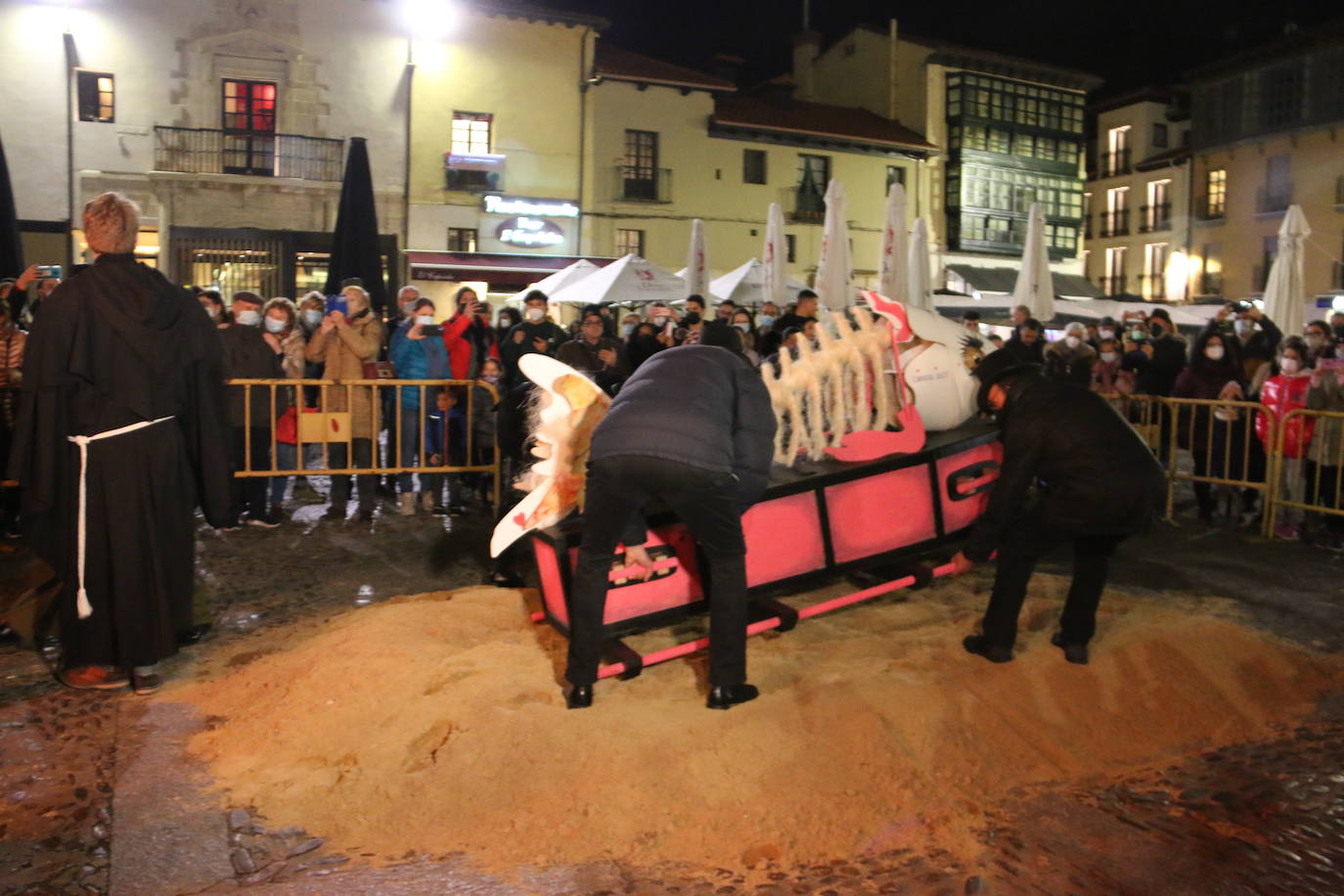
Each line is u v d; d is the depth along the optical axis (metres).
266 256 22.91
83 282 3.94
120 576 4.02
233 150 22.77
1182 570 6.08
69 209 21.72
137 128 22.02
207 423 4.29
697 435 3.47
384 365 8.32
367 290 12.58
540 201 25.25
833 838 3.08
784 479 4.62
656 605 4.28
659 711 3.70
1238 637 4.51
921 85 33.69
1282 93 33.16
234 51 22.58
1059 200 36.69
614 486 3.55
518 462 5.43
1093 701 3.93
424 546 6.75
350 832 3.09
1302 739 3.81
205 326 4.26
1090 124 41.34
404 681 3.99
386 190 23.97
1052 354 7.79
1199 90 35.88
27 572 5.83
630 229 27.14
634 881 2.86
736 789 3.28
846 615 4.84
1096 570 4.13
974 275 34.22
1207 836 3.11
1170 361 9.60
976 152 34.31
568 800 3.22
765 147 29.36
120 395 3.98
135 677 4.13
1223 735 3.85
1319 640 4.83
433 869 2.91
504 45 24.77
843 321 5.10
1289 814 3.25
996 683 3.96
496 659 4.21
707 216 28.30
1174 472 7.68
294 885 2.80
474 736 3.52
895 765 3.43
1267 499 7.06
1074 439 3.95
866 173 31.41
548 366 4.26
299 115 23.12
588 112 25.75
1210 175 35.91
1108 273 39.88
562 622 4.22
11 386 6.66
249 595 5.56
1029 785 3.43
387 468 7.54
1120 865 2.94
